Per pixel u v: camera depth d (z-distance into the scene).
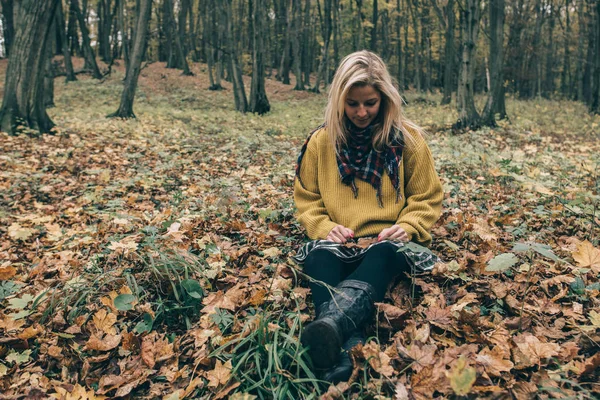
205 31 33.03
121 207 3.91
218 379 1.66
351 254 2.13
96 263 2.72
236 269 2.63
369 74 2.08
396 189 2.27
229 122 13.34
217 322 1.94
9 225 3.88
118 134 8.81
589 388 1.54
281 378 1.64
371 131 2.22
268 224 3.27
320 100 25.12
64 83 27.27
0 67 32.12
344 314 1.69
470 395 1.46
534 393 1.47
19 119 8.78
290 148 7.17
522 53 26.94
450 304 2.13
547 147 7.11
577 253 2.10
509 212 3.50
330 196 2.35
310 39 37.81
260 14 18.06
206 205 3.82
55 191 4.89
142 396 1.72
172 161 5.98
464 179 4.67
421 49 35.78
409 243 1.93
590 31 26.09
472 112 11.38
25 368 1.89
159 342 1.94
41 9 8.73
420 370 1.55
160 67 35.12
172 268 2.29
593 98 17.64
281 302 2.17
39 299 2.25
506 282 2.28
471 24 11.10
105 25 34.78
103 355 1.93
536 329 1.87
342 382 1.58
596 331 1.87
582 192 3.53
